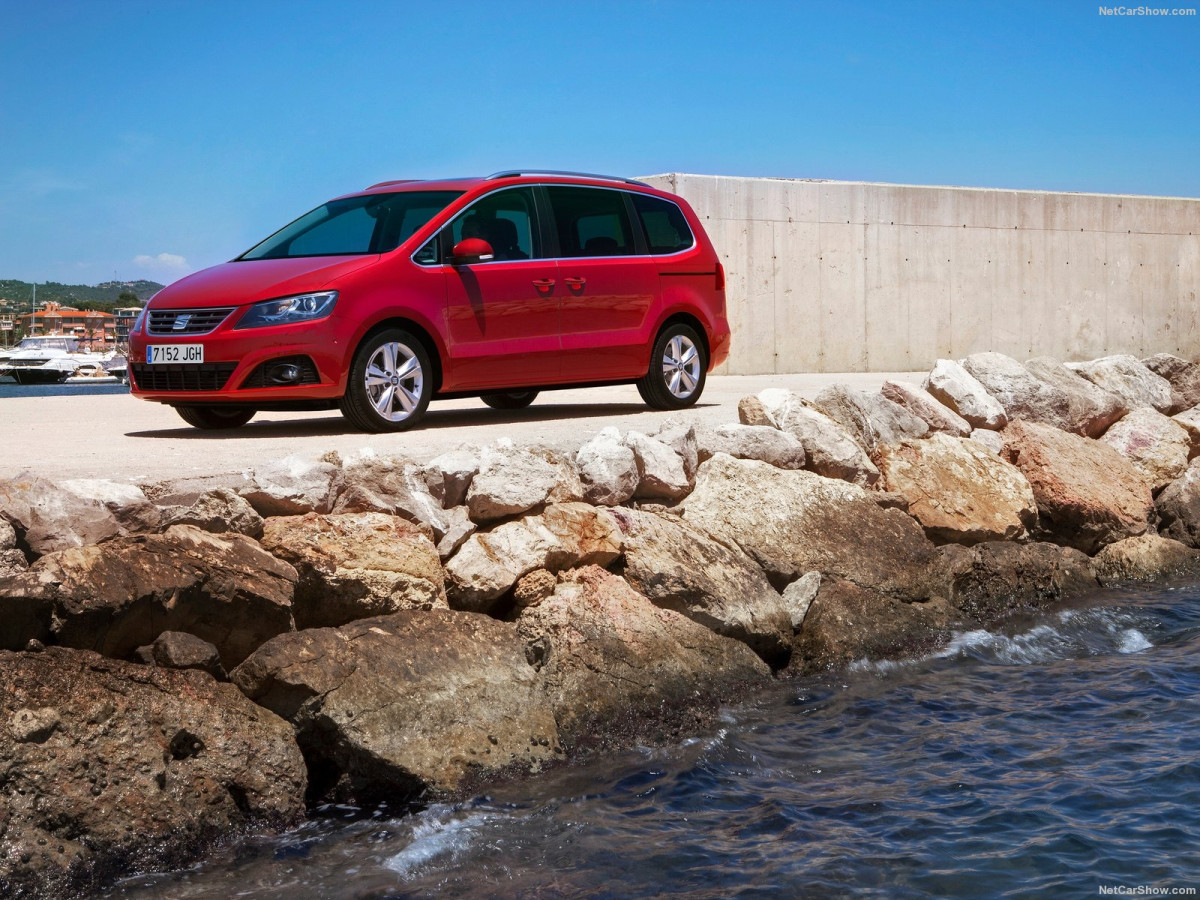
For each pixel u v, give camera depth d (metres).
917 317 18.17
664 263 9.90
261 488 5.45
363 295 8.07
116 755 4.29
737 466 7.49
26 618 4.37
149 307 8.36
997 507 8.49
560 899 3.85
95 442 7.62
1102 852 4.12
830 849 4.19
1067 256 19.39
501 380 8.83
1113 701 5.88
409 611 5.40
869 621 6.94
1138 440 10.34
